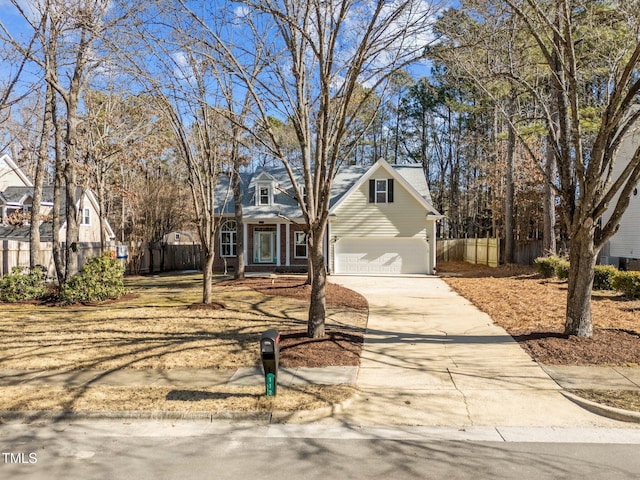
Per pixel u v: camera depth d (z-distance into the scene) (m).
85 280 13.58
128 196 23.84
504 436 4.95
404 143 44.59
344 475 4.13
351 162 38.94
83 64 13.13
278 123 21.97
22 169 28.53
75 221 14.07
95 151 17.53
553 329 9.12
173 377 6.74
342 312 11.55
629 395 5.83
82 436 5.08
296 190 8.36
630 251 22.75
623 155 22.44
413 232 22.81
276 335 5.98
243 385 6.34
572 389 6.13
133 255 25.50
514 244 26.17
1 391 6.18
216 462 4.41
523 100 18.56
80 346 8.39
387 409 5.68
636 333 8.43
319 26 7.47
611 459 4.40
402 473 4.16
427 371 7.02
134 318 10.82
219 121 12.38
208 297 12.46
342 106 8.45
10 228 25.00
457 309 12.12
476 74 10.45
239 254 19.80
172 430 5.21
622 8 7.97
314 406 5.56
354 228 23.08
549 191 20.28
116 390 6.20
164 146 22.50
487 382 6.52
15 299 13.87
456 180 44.28
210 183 12.25
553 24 8.06
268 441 4.88
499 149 29.45
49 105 16.23
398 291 15.83
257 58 9.37
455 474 4.13
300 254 25.44
